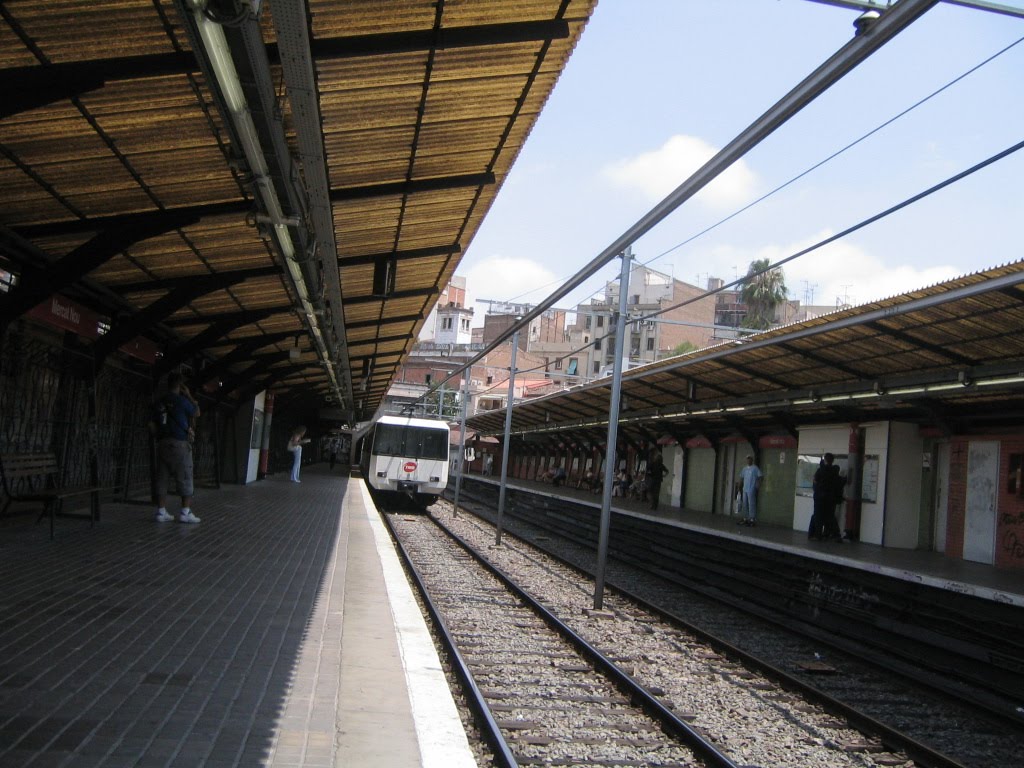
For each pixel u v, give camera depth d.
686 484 29.06
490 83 6.90
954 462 16.30
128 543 10.19
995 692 9.53
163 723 4.27
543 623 10.84
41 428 11.09
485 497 44.56
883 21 4.55
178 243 9.59
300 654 5.96
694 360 17.06
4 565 8.05
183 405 12.84
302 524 15.02
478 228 11.27
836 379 16.62
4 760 3.59
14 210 8.04
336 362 18.67
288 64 4.77
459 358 93.19
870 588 13.38
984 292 9.45
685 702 7.63
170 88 5.97
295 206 7.24
